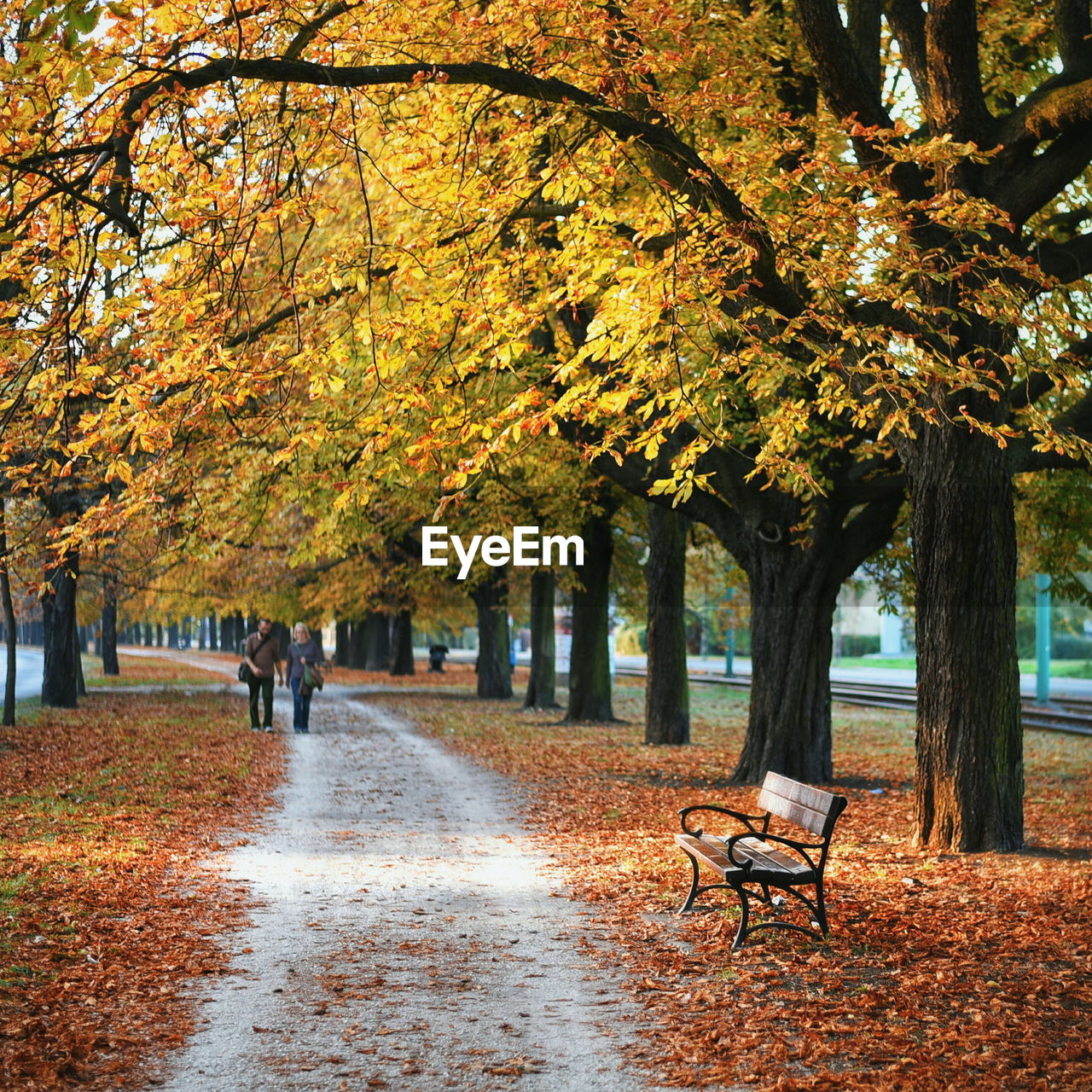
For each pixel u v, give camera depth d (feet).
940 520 35.09
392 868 33.09
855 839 38.52
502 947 24.70
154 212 30.04
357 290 32.86
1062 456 38.65
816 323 31.17
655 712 72.02
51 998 20.52
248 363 28.48
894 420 28.40
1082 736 80.38
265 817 41.78
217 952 23.93
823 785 51.57
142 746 63.00
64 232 26.89
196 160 28.48
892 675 173.47
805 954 24.12
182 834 37.70
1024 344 33.58
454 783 52.26
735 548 52.65
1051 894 29.19
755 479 51.31
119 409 29.12
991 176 34.99
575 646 87.81
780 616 52.03
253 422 43.91
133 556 80.79
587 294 31.71
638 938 25.46
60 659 90.43
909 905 28.32
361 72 24.20
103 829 37.70
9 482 38.78
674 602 72.08
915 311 32.19
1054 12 40.63
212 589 104.88
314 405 47.78
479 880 31.42
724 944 24.84
